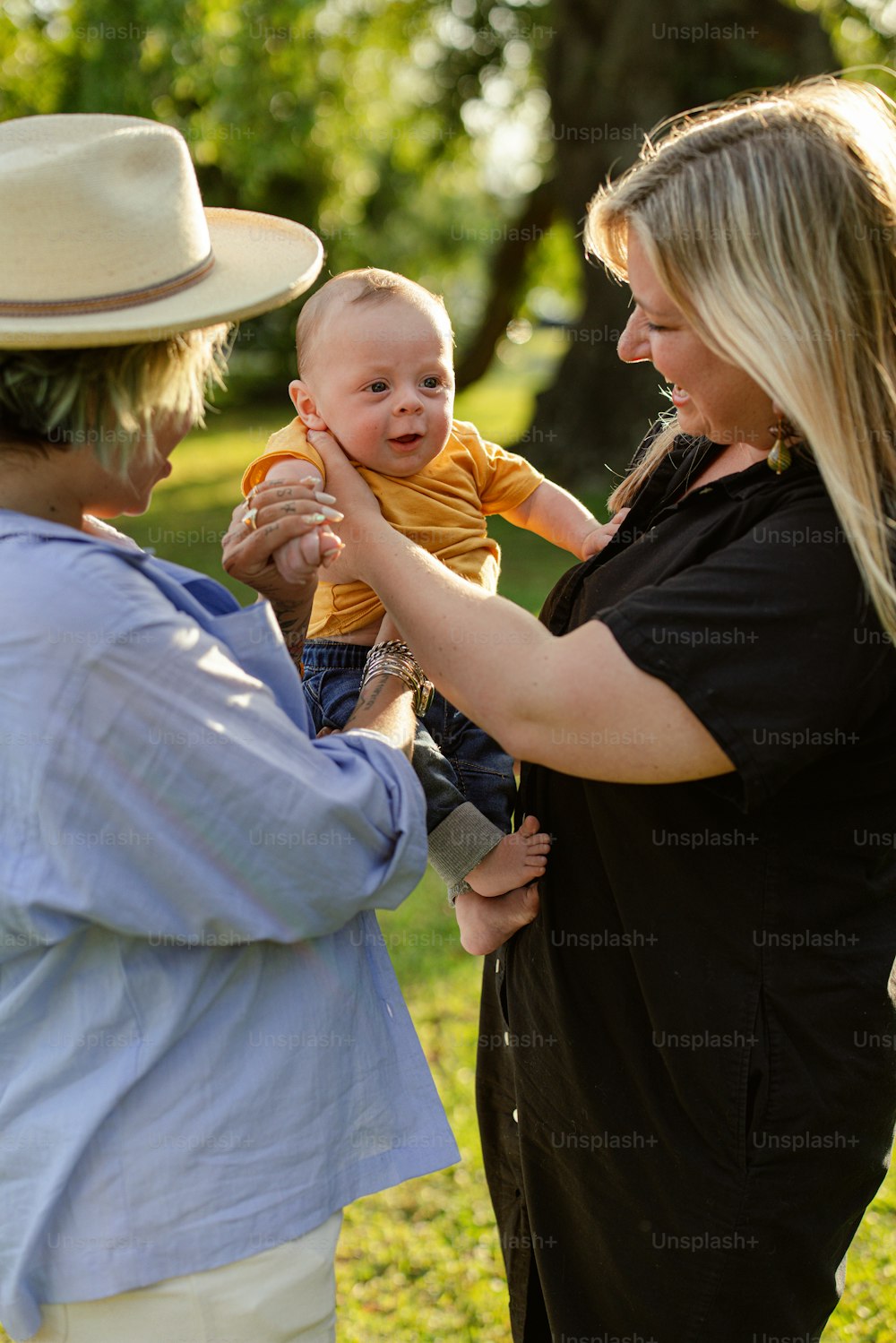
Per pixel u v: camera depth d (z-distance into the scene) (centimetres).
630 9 1246
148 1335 161
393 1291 323
